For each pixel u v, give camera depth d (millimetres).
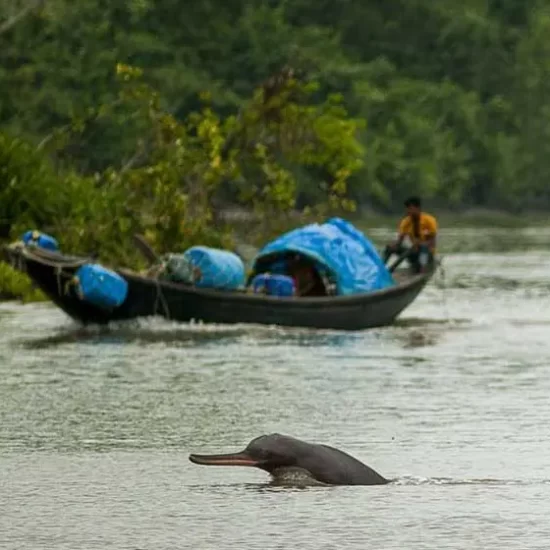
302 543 37719
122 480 44438
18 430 52062
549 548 37188
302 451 43406
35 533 38875
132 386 61562
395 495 42188
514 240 173750
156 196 100750
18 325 82062
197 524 39469
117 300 78562
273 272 85562
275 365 67875
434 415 54750
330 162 112188
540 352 72750
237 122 111375
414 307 95250
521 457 47250
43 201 100625
